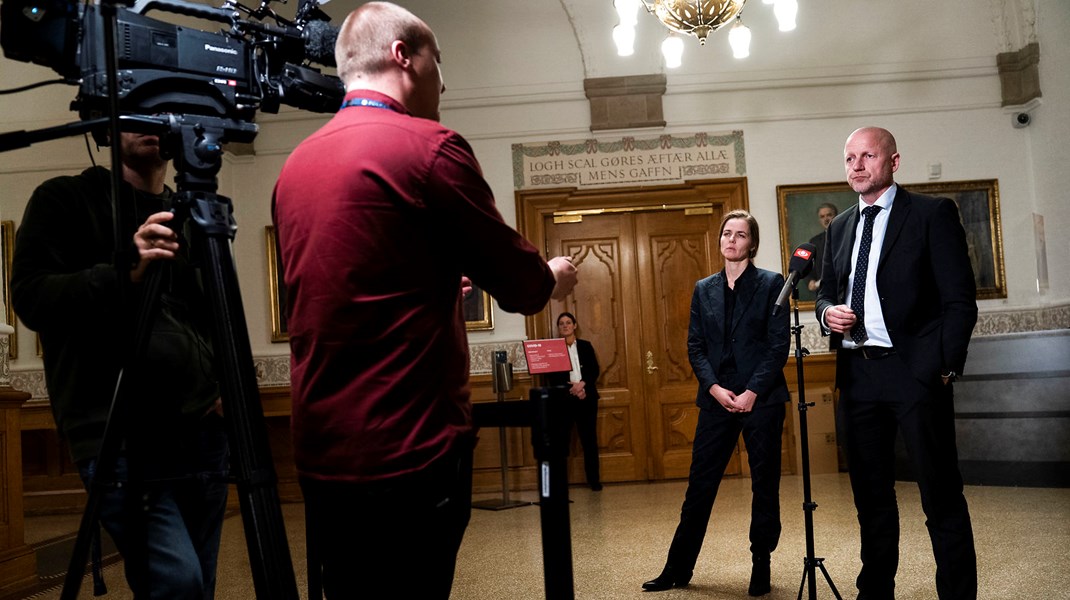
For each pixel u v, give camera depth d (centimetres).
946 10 877
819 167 868
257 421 154
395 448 148
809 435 818
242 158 859
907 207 304
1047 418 668
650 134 872
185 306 208
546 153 872
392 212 149
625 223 877
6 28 156
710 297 391
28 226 189
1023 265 855
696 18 614
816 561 316
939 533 291
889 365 299
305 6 193
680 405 863
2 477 435
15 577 433
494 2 881
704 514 376
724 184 862
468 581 426
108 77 134
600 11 873
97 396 188
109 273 174
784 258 854
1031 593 343
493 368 734
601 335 870
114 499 184
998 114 870
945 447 292
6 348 460
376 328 149
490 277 158
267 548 148
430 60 169
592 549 495
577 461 850
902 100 870
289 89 184
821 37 878
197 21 700
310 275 151
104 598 407
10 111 785
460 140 157
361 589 153
